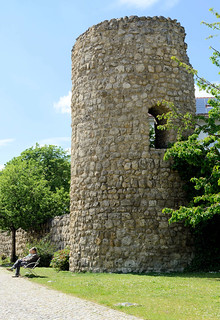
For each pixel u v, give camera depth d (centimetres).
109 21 1294
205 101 2423
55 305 625
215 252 1163
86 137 1269
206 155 999
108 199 1184
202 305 599
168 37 1290
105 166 1207
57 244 1730
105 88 1254
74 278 1009
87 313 558
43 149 3109
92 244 1184
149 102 1223
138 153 1190
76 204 1274
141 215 1151
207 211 906
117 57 1259
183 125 1266
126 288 782
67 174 3088
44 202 2059
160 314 541
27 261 1148
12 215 1995
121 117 1220
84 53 1327
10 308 606
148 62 1248
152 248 1132
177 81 1279
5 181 2091
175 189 1198
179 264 1141
